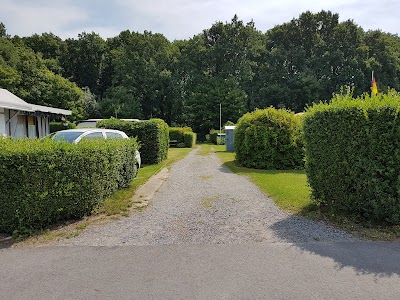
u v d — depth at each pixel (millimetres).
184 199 7113
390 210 4734
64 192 5137
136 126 14695
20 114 17688
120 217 5680
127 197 7184
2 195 4734
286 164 12984
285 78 55406
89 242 4434
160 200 7035
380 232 4652
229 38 56594
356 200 5039
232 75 54906
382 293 2939
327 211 5715
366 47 54250
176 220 5461
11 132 16719
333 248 4070
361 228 4844
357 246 4133
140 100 53281
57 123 27734
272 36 61906
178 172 11781
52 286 3154
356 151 4973
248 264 3605
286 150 12914
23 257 3932
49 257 3914
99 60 57312
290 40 60594
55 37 55719
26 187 4801
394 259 3705
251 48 57219
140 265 3619
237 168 13102
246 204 6551
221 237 4555
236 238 4504
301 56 56719
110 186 6699
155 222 5363
